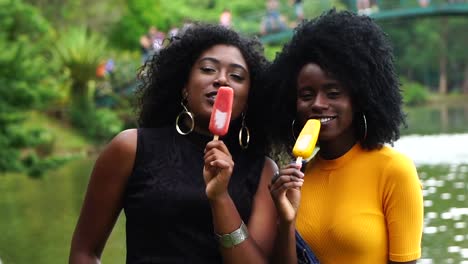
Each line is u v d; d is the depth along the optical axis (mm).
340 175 3602
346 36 3533
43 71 18859
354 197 3547
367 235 3496
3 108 17938
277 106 3680
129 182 3498
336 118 3539
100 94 29609
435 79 68938
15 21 24734
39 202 13805
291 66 3627
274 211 3529
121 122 28359
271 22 34344
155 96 3676
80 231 3566
